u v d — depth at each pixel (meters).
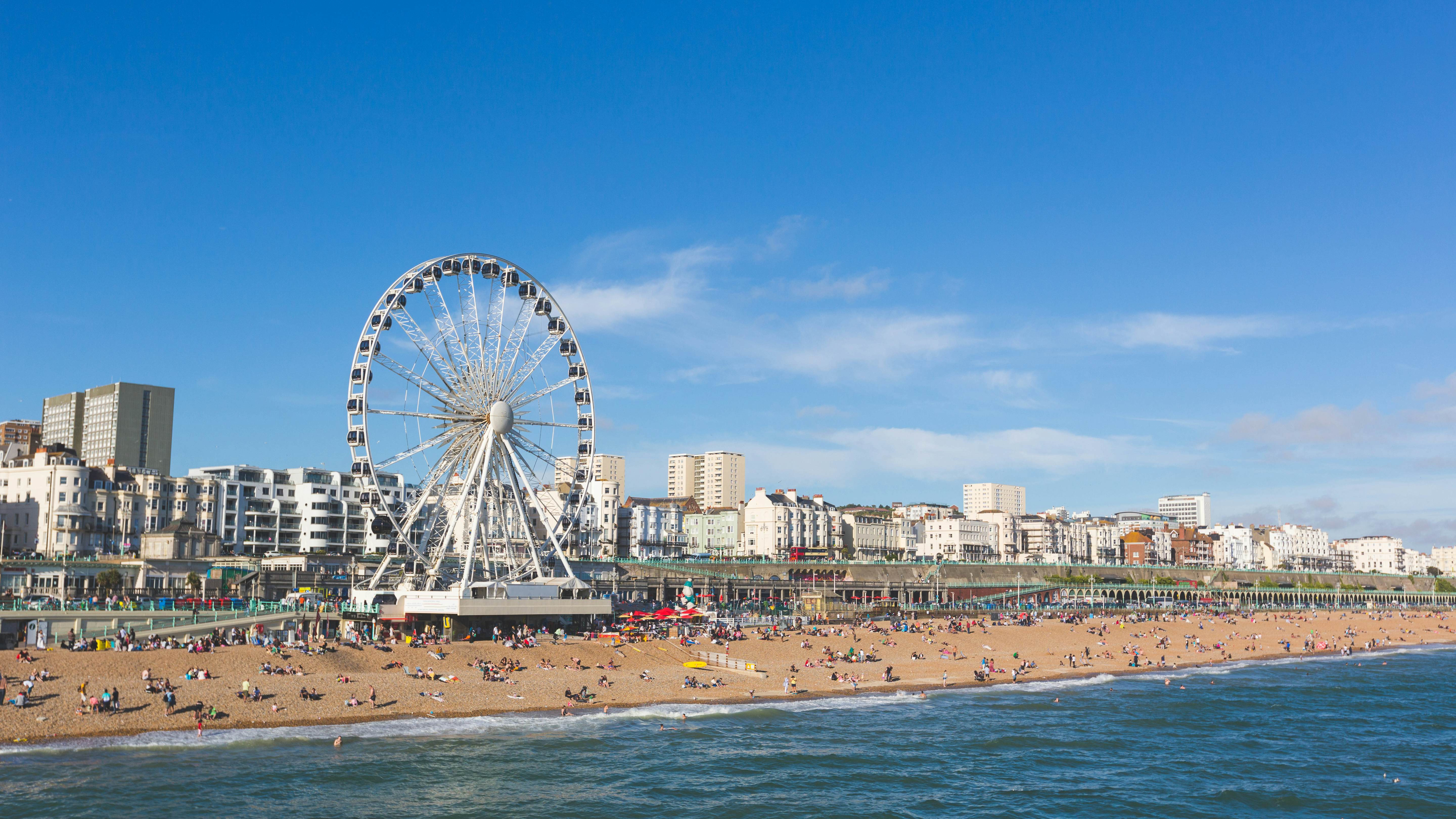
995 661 144.50
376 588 130.50
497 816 66.94
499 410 125.19
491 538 131.75
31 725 78.50
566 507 136.75
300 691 92.06
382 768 75.56
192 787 68.75
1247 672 149.62
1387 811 73.81
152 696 85.88
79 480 180.62
